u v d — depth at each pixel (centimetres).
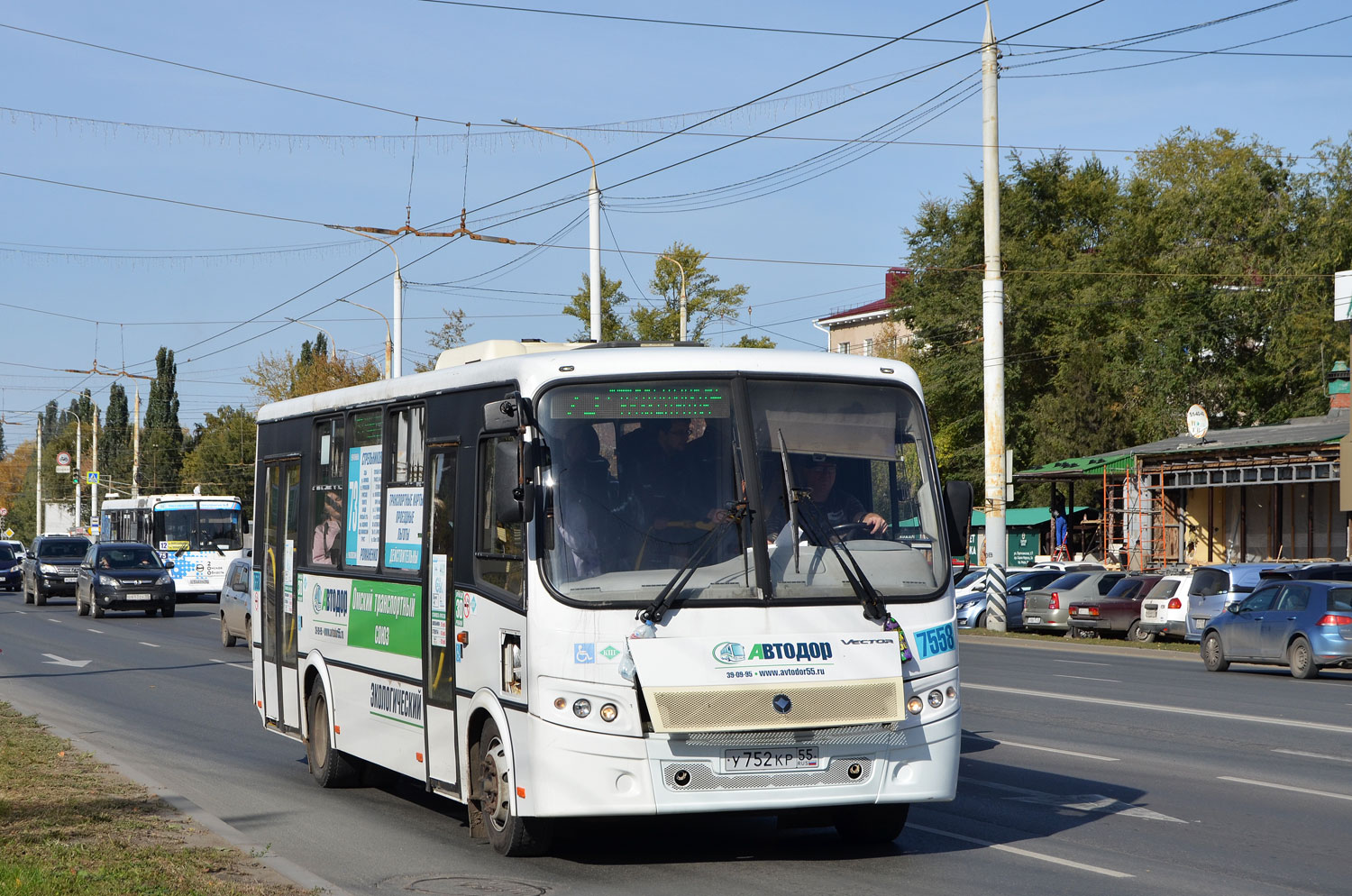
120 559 4006
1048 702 1808
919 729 841
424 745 980
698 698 793
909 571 862
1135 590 3422
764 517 839
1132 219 6419
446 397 970
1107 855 899
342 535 1152
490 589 879
